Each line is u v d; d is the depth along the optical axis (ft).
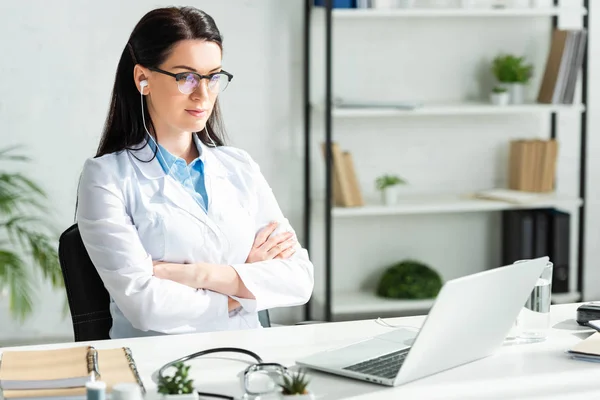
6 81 14.51
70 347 6.46
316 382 5.73
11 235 14.24
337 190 14.99
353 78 15.62
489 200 15.53
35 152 14.75
